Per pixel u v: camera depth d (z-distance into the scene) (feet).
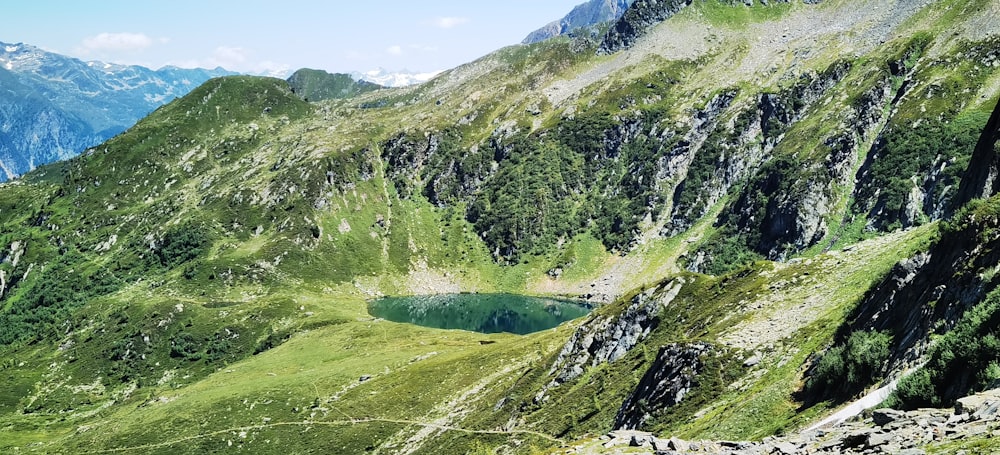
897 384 118.11
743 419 175.94
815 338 206.59
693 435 185.98
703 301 336.49
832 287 249.14
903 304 158.20
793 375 185.16
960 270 136.77
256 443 523.70
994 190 245.24
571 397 337.11
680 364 243.19
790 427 150.82
